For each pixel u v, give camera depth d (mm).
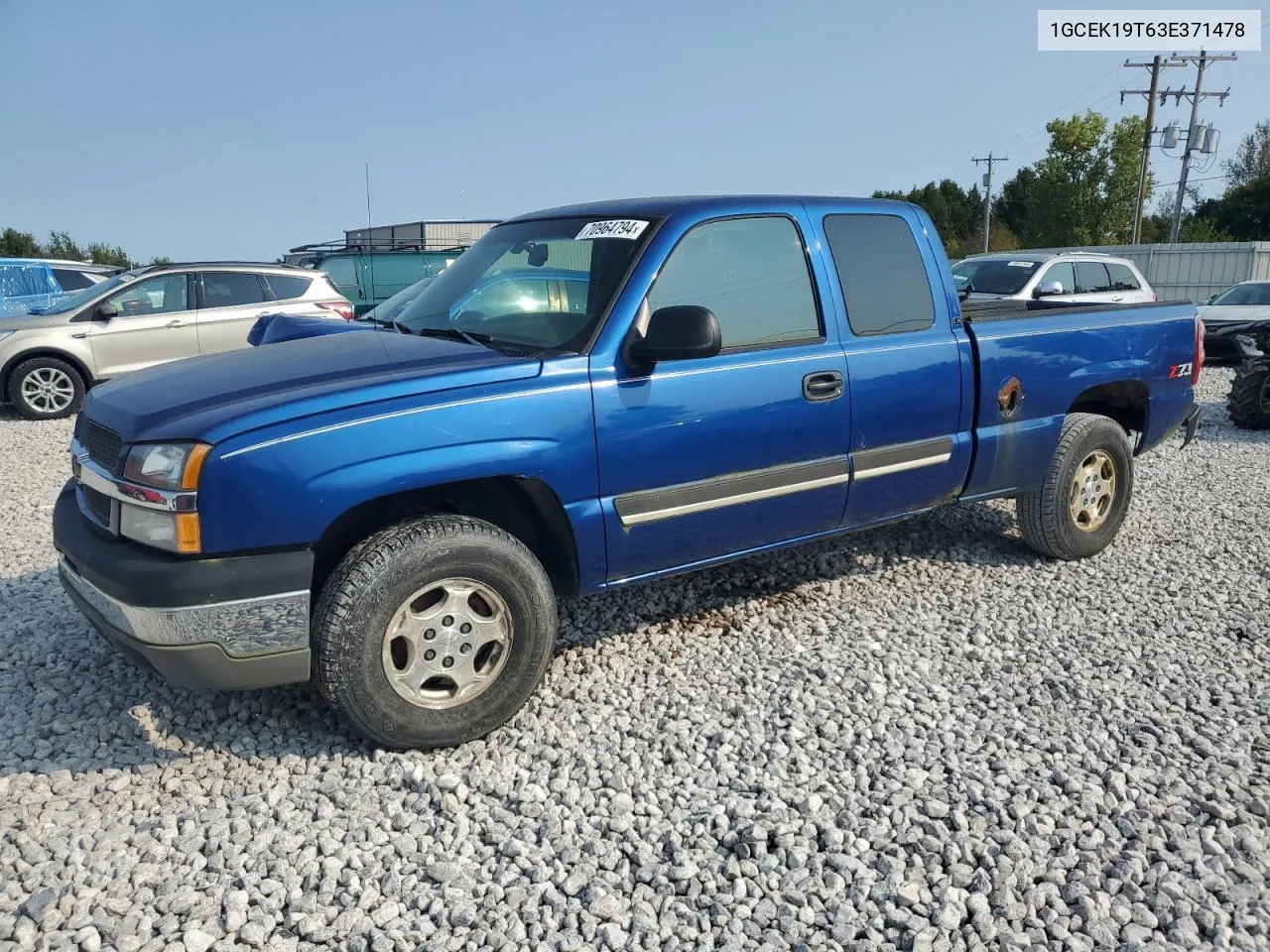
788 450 3883
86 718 3477
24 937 2385
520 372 3262
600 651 4121
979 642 4203
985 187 52031
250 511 2846
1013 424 4680
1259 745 3316
